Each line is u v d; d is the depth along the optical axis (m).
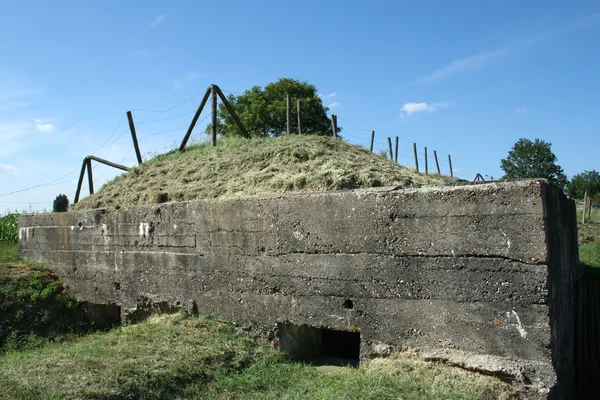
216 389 4.99
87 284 8.52
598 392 5.89
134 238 7.69
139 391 4.68
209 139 11.51
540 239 4.29
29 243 9.85
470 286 4.62
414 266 4.94
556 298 4.72
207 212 6.66
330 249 5.48
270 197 6.01
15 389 4.61
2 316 8.05
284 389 5.03
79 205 10.12
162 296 7.24
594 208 26.20
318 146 8.20
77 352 5.93
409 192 4.97
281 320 5.88
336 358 6.09
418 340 4.91
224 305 6.47
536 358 4.30
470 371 4.56
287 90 25.20
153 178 9.53
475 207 4.60
